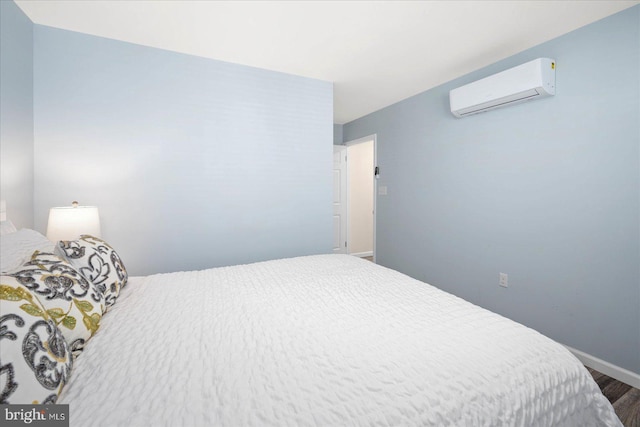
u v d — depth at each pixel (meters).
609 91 1.82
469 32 2.04
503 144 2.45
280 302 1.30
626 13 1.74
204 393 0.72
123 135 2.21
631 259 1.75
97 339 0.96
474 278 2.74
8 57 1.68
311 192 2.94
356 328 1.06
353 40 2.16
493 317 1.15
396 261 3.71
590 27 1.90
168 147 2.35
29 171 1.92
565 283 2.07
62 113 2.04
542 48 2.17
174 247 2.40
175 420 0.64
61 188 2.05
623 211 1.78
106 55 2.14
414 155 3.39
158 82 2.29
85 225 1.84
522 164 2.31
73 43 2.05
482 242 2.65
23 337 0.65
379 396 0.72
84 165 2.11
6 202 1.66
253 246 2.71
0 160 1.61
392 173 3.75
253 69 2.62
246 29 2.01
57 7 1.78
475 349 0.92
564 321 2.08
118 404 0.68
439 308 1.23
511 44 2.20
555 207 2.11
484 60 2.47
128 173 2.23
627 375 1.76
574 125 1.99
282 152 2.79
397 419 0.66
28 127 1.91
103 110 2.14
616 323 1.82
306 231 2.94
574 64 1.98
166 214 2.36
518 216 2.35
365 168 5.29
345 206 4.73
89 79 2.10
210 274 1.73
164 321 1.11
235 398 0.71
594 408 0.91
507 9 1.77
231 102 2.55
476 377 0.80
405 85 3.06
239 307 1.25
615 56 1.79
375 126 4.05
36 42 1.96
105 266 1.31
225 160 2.55
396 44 2.20
